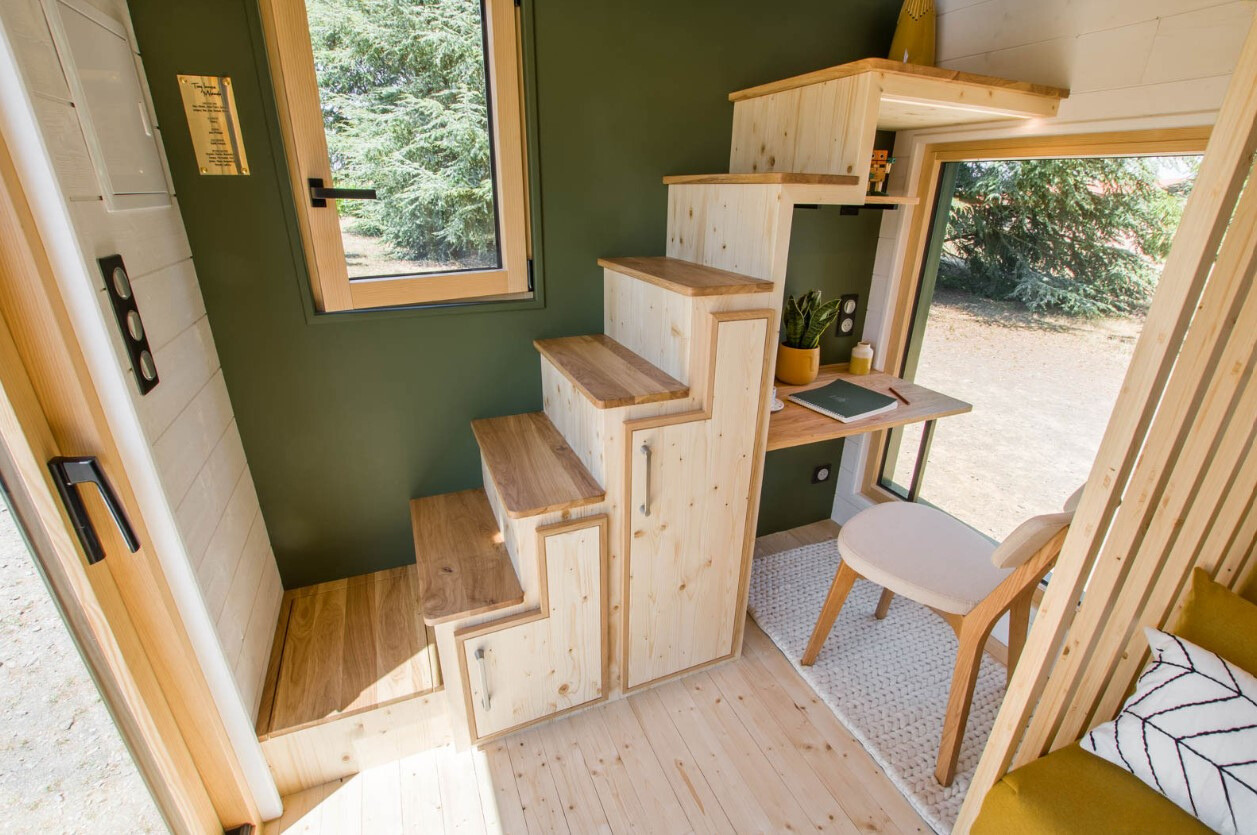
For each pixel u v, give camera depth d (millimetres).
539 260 1808
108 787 1143
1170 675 1036
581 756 1633
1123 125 1521
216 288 1506
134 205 1148
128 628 1090
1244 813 913
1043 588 2037
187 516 1201
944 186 2102
